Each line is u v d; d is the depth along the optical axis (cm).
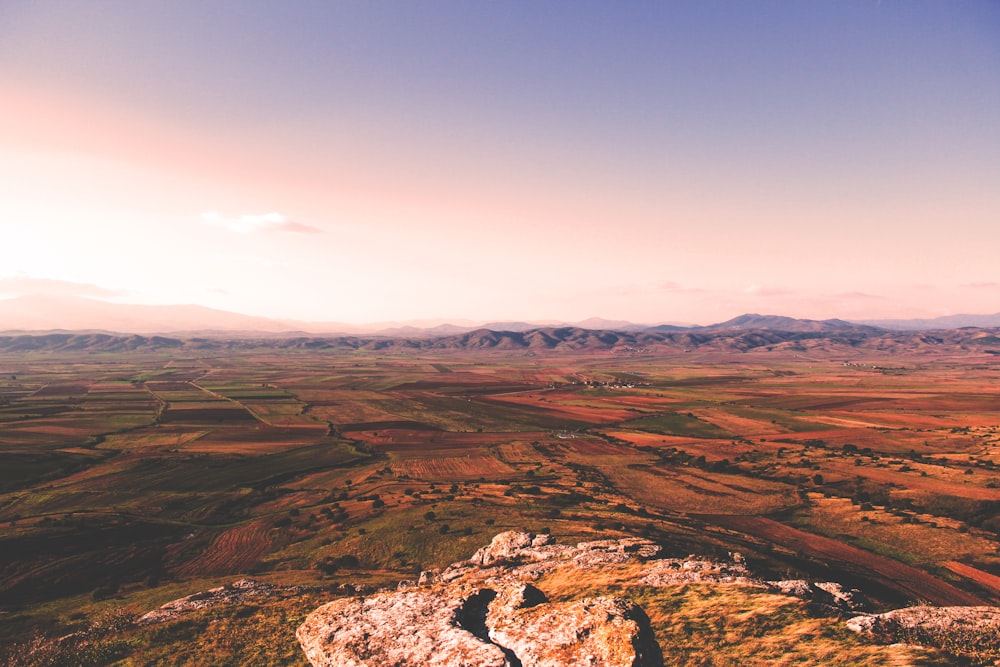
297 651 2558
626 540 4722
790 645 2084
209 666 2516
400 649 2073
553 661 1805
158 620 3362
